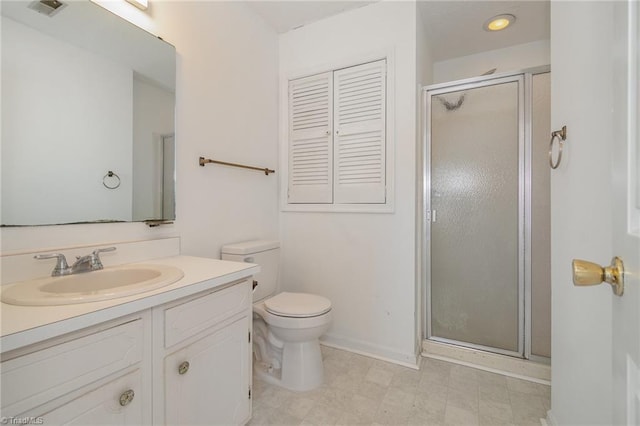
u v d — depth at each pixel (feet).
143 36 4.44
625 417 1.50
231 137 6.07
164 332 2.94
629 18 1.49
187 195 5.13
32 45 3.35
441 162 6.59
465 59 8.35
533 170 5.87
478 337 6.35
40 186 3.41
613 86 1.70
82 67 3.76
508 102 6.03
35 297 2.55
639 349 1.35
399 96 6.09
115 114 4.10
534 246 5.89
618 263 1.56
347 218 6.73
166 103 4.77
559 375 3.76
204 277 3.43
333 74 6.84
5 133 3.17
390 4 6.18
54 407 2.17
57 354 2.18
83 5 3.77
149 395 2.81
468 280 6.41
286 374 5.27
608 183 2.58
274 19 6.96
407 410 4.65
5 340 1.90
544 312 5.83
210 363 3.47
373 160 6.38
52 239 3.51
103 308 2.41
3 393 1.94
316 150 7.07
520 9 6.25
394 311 6.21
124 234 4.23
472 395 5.02
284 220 7.54
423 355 6.36
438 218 6.63
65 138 3.61
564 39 3.58
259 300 6.02
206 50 5.49
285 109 7.46
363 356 6.35
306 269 7.25
